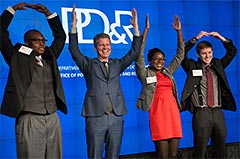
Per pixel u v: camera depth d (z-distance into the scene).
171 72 3.49
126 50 4.17
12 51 2.87
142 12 4.25
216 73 3.51
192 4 4.45
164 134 3.25
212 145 3.60
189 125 4.39
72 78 3.95
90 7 4.04
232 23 4.60
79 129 3.97
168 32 4.34
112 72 3.10
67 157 3.91
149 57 3.47
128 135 4.12
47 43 3.86
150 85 3.33
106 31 4.09
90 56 4.01
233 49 3.63
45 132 2.84
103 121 3.00
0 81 3.66
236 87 4.55
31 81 2.81
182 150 4.27
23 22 3.77
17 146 2.84
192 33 4.42
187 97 3.45
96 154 2.98
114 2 4.15
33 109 2.78
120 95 3.12
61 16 3.91
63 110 2.97
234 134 4.54
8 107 2.75
